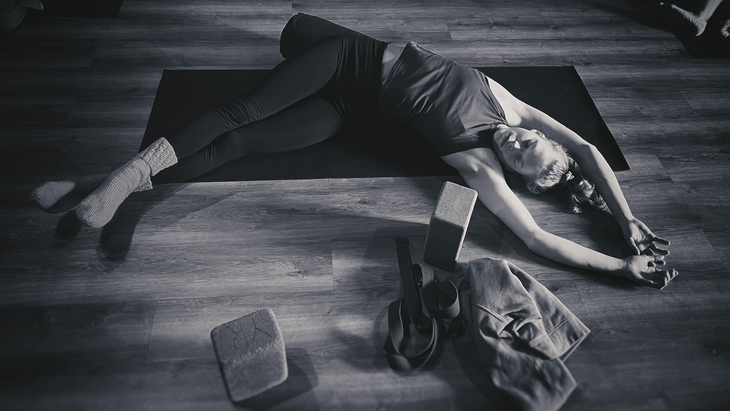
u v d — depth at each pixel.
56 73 2.56
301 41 2.33
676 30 3.07
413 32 2.96
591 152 2.12
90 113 2.40
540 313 1.73
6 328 1.71
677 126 2.53
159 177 1.98
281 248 1.98
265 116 2.00
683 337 1.80
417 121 2.12
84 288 1.83
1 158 2.18
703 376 1.71
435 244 1.83
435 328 1.68
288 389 1.62
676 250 2.05
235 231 2.02
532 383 1.56
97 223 1.70
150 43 2.78
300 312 1.81
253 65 2.70
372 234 2.04
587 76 2.76
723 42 3.01
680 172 2.33
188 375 1.64
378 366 1.68
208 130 1.89
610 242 2.07
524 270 1.96
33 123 2.33
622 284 1.94
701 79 2.79
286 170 2.24
